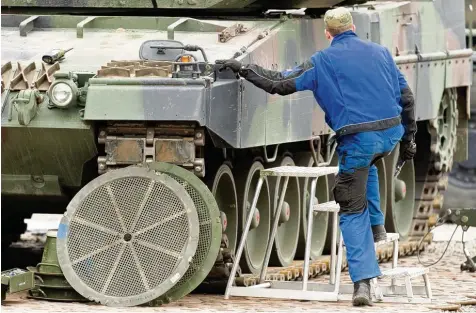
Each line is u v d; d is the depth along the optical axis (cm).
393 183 2802
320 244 2567
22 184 2033
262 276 2100
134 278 1880
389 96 1902
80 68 1991
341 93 1886
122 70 1908
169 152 1895
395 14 2714
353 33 1925
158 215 1884
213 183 2078
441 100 3027
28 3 2300
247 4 2250
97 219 1897
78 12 2342
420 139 3030
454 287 2194
